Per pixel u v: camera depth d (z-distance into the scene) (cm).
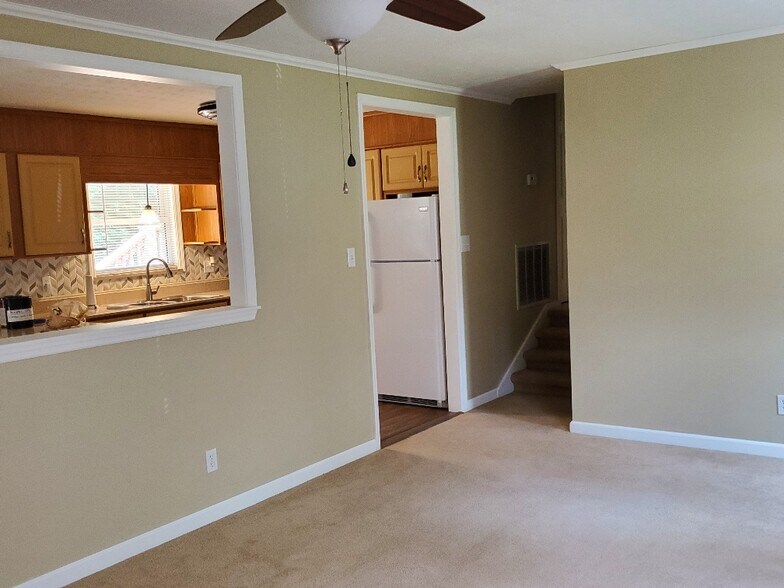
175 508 321
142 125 542
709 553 281
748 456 386
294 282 375
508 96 527
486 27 328
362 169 417
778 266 370
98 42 290
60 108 473
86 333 283
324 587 270
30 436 271
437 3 198
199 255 636
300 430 381
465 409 509
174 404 320
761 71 363
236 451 348
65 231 497
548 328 580
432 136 549
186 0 264
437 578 272
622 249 416
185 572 288
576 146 423
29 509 271
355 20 186
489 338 533
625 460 390
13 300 405
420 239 512
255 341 355
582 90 417
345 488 371
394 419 500
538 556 285
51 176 486
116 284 573
